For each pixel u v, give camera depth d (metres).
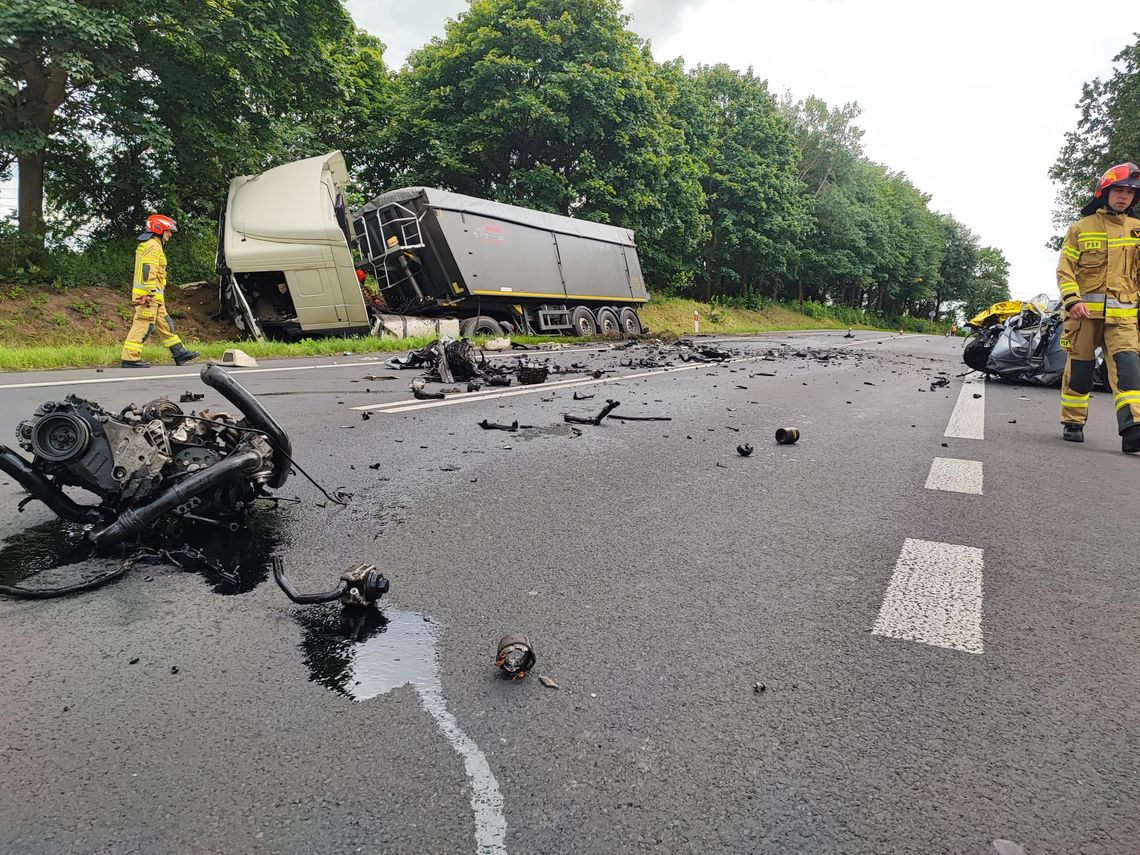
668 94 30.47
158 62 16.03
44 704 1.95
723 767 1.75
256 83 17.17
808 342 24.28
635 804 1.61
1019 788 1.69
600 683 2.12
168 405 3.16
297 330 15.05
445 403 7.31
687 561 3.12
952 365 15.47
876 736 1.88
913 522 3.74
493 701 2.01
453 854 1.46
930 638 2.44
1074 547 3.40
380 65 26.42
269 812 1.57
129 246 18.67
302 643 2.33
